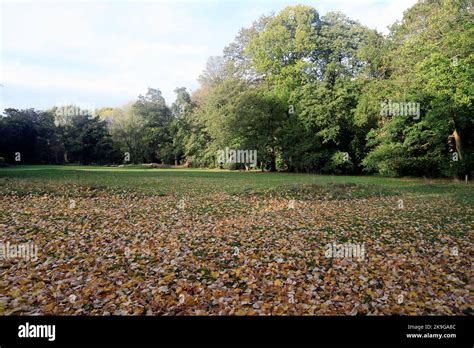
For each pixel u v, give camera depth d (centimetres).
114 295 398
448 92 1842
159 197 1190
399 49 2261
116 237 665
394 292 409
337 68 3325
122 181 1567
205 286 430
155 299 388
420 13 2203
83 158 4416
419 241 647
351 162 2922
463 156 2036
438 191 1466
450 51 1845
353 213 953
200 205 1050
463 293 405
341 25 3616
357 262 523
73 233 680
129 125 4828
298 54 3650
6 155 3622
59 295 397
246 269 484
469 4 1945
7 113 3838
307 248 598
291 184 1481
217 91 3497
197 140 4234
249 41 4156
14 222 763
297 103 3198
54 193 1133
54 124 4238
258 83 3966
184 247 597
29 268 483
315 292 409
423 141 2189
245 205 1075
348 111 2911
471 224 795
